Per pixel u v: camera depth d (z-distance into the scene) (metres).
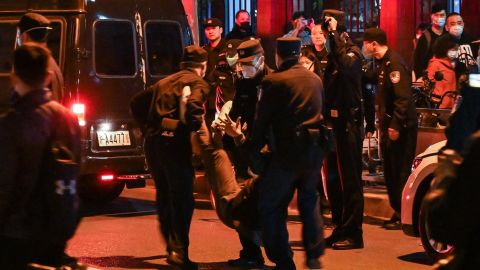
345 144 13.95
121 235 15.52
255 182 11.87
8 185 7.21
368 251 14.05
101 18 16.98
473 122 8.05
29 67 7.33
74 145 7.44
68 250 14.27
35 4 17.03
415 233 13.17
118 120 17.03
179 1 18.28
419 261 13.39
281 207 11.56
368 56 15.98
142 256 13.89
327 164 14.61
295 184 11.73
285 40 11.53
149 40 17.64
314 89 11.46
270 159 11.51
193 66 12.59
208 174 12.24
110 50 17.03
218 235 15.42
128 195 20.12
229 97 16.77
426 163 13.00
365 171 19.67
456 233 6.47
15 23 17.20
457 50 17.47
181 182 12.41
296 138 11.34
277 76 11.42
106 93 16.92
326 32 14.16
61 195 7.27
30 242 7.28
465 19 25.27
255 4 28.83
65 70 16.64
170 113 12.42
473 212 6.41
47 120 7.30
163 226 12.80
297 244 14.59
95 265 13.28
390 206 16.12
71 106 16.55
